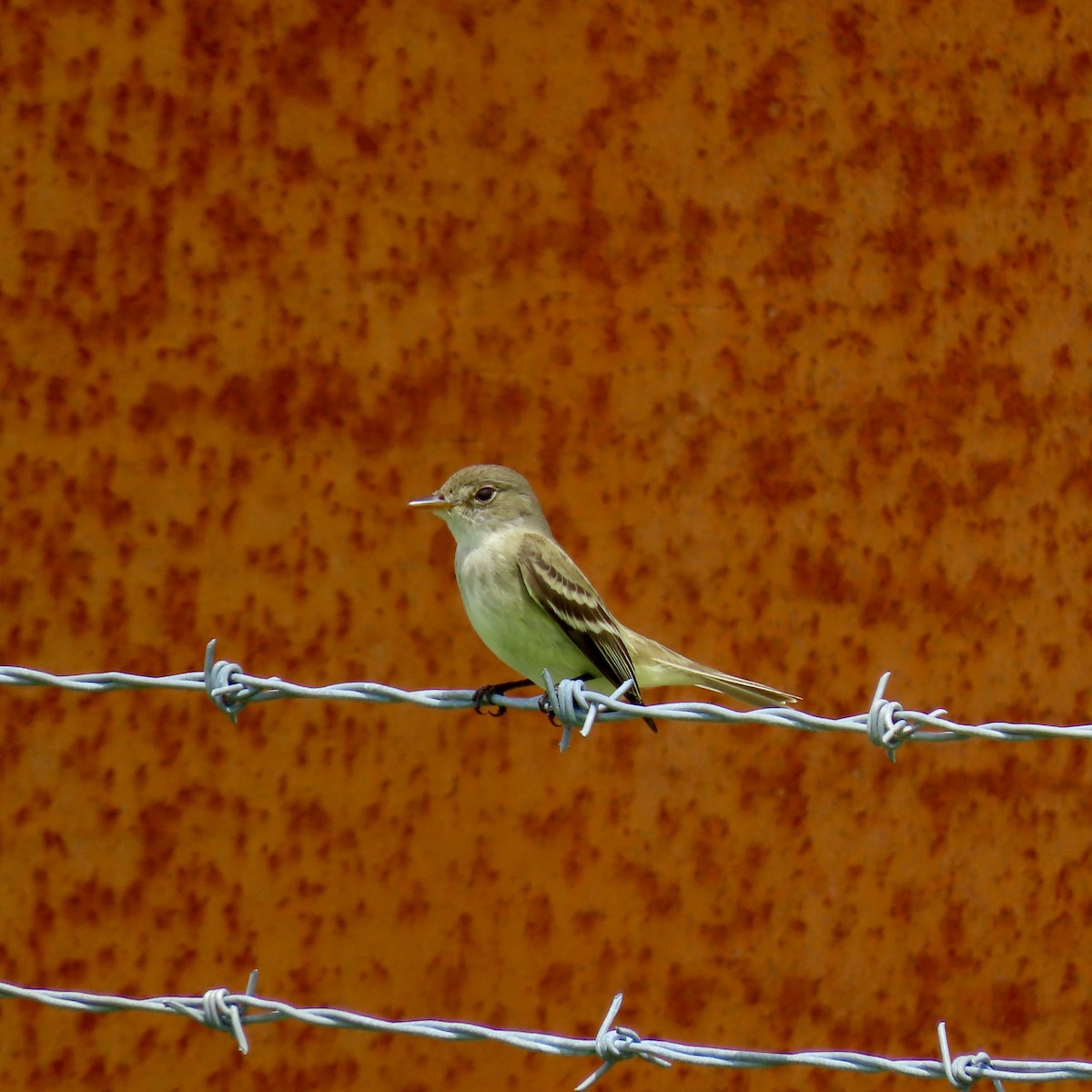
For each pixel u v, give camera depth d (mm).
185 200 8875
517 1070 8773
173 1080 8484
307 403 8930
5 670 6672
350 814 8672
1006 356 9602
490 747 8875
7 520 8492
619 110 9383
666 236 9375
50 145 8750
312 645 8789
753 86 9500
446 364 9125
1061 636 9461
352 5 9133
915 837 9156
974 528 9445
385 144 9133
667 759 9008
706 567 9219
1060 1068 5781
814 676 9203
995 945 9164
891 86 9617
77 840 8391
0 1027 8281
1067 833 9328
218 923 8492
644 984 8867
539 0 9320
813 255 9484
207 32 8961
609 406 9258
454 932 8734
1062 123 9805
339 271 9039
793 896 9031
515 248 9250
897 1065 5801
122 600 8570
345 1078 8641
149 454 8688
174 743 8547
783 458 9352
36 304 8641
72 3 8812
